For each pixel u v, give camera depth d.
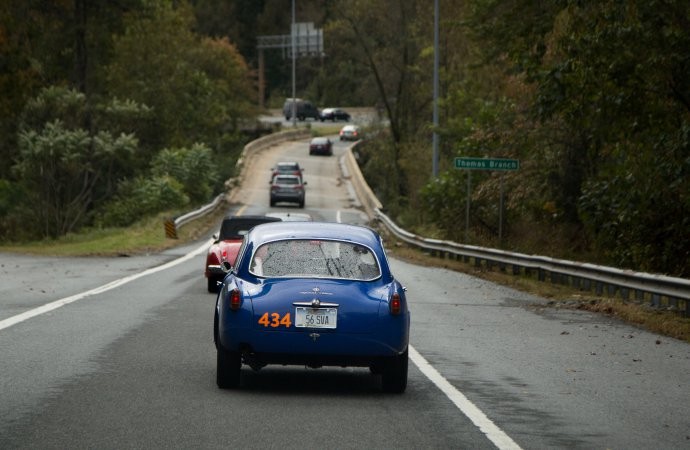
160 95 96.38
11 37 70.38
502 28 37.50
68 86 96.00
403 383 13.25
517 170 43.16
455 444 10.24
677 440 10.83
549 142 42.47
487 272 38.22
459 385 14.01
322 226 14.26
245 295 13.02
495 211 49.31
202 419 11.23
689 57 27.47
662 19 27.25
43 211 78.81
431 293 29.81
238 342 12.88
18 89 70.56
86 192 82.94
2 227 78.19
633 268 32.66
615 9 27.58
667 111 29.45
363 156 127.44
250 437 10.37
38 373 14.11
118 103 87.06
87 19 93.31
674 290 22.95
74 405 11.88
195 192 85.25
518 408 12.38
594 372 15.51
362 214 84.19
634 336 20.17
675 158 28.52
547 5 35.91
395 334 13.01
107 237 60.03
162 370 14.68
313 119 198.12
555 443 10.46
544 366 16.00
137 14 95.00
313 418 11.48
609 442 10.60
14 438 10.09
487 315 23.80
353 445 10.12
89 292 27.58
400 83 96.94
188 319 21.47
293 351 12.87
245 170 114.44
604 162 40.31
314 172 119.88
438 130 63.38
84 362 15.21
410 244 55.97
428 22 88.69
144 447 9.80
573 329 21.20
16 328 19.22
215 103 107.81
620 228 32.94
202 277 34.19
